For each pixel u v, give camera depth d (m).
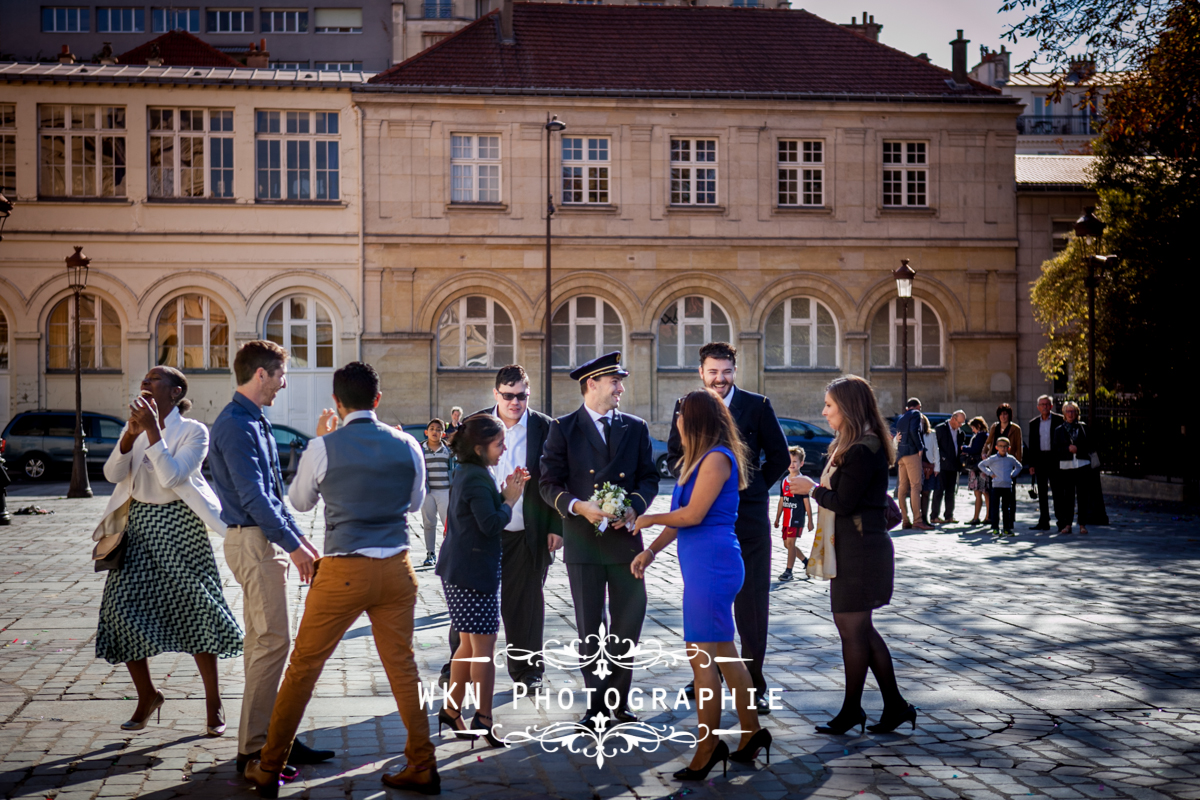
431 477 13.62
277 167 32.97
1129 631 9.14
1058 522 17.03
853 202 33.78
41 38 65.75
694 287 33.31
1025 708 6.70
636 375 33.00
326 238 32.66
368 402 5.45
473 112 32.56
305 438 30.08
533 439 7.35
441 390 32.69
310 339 32.94
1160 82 18.02
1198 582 11.92
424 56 33.78
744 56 35.22
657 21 35.88
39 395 32.19
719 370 6.77
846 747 5.91
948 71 35.50
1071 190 34.16
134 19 66.19
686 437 5.79
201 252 32.50
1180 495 22.23
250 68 37.75
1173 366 25.19
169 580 6.02
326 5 66.19
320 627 5.17
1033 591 11.30
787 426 29.69
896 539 16.34
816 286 33.59
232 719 6.34
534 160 32.78
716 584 5.58
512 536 7.25
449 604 6.24
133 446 6.04
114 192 32.59
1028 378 34.41
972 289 34.09
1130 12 17.70
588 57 34.56
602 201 33.25
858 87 34.56
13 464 29.27
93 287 32.31
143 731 6.09
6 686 7.05
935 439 18.64
